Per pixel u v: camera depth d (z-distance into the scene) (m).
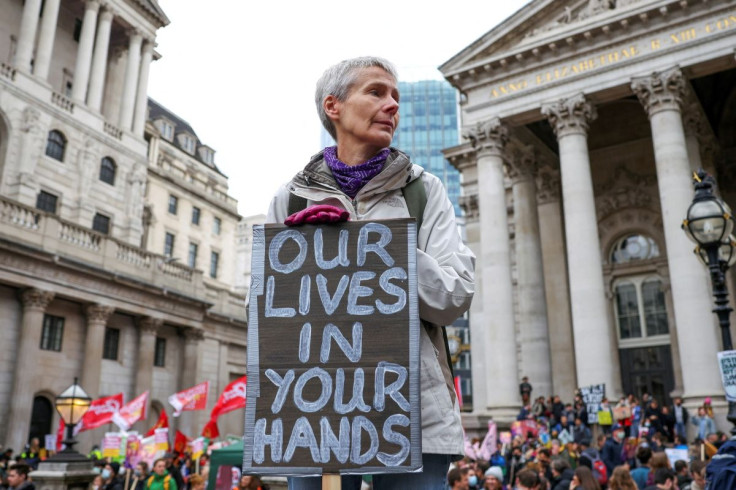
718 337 22.02
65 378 31.17
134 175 41.66
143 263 36.19
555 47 25.89
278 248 2.27
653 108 23.61
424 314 2.17
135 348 35.91
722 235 8.17
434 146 114.56
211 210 56.91
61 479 12.77
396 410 2.03
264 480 9.40
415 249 2.17
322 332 2.15
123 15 42.81
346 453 2.01
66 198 36.12
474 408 31.27
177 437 21.17
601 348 22.23
